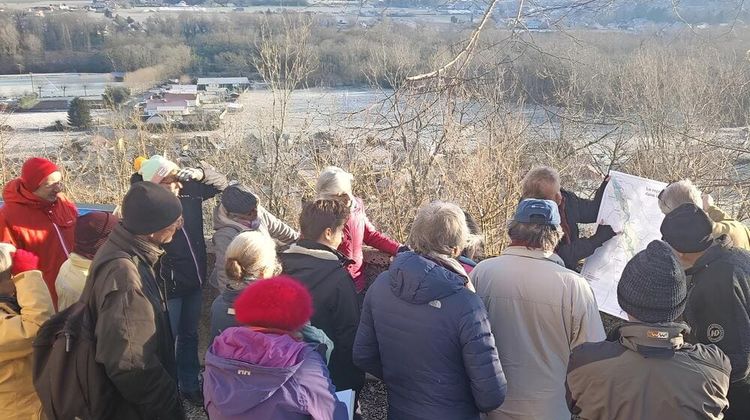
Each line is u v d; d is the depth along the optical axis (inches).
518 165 208.8
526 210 98.7
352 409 99.1
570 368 80.1
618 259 136.4
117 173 247.9
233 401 74.2
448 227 92.0
